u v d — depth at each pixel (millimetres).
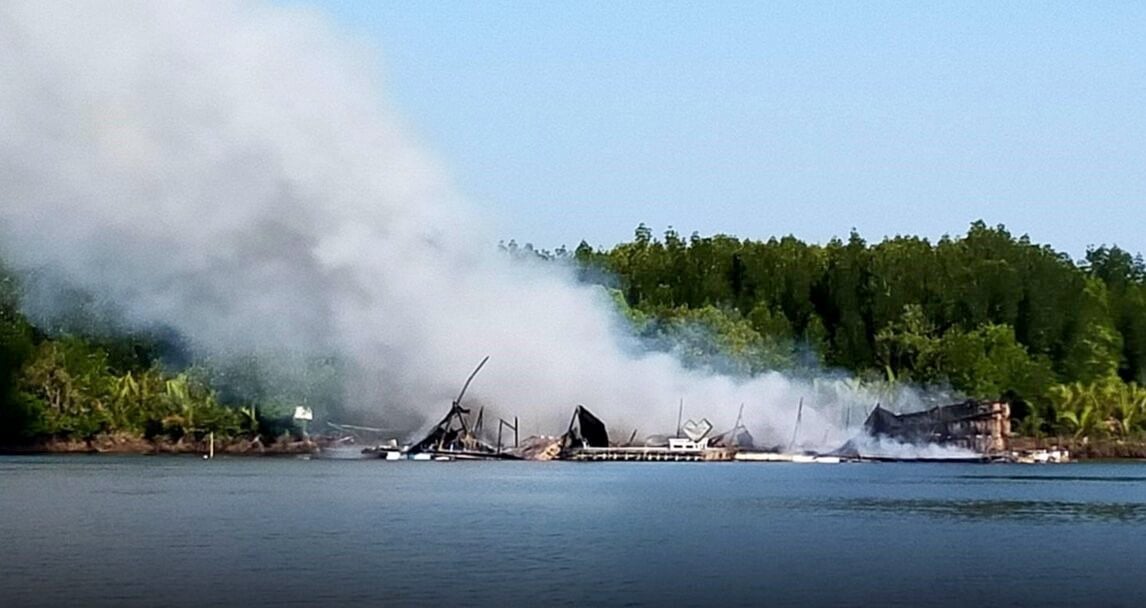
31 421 190375
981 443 184375
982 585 62031
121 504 100500
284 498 106938
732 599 58062
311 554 70625
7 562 66812
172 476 135625
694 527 85812
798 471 155500
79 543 74812
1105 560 70625
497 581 62000
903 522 90562
